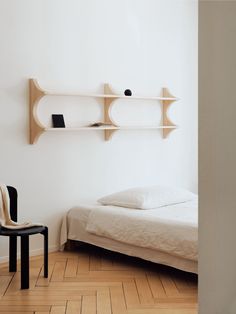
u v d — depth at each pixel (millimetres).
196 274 4195
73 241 5086
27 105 4738
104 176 5418
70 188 5117
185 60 6207
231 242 1790
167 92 5934
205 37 1843
